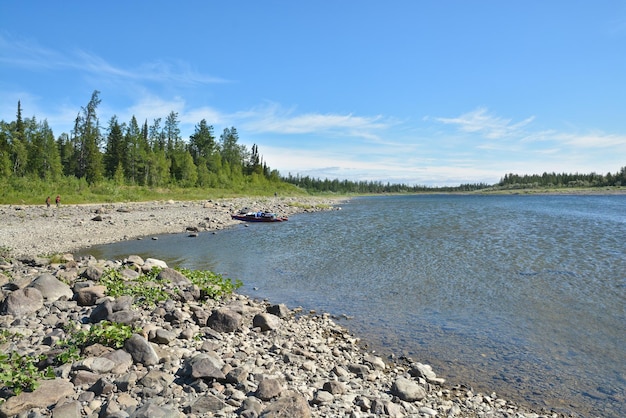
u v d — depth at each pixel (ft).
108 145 326.65
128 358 26.76
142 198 239.71
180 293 45.98
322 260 78.13
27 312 36.65
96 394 23.00
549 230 123.54
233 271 69.51
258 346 34.45
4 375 22.38
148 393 23.18
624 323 43.29
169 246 96.17
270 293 55.72
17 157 258.98
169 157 371.15
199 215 163.94
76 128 319.68
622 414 26.40
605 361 34.50
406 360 34.53
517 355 35.70
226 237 111.45
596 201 330.95
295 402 22.26
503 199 423.23
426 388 28.94
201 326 37.58
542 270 67.92
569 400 28.12
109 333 28.55
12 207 160.97
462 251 86.74
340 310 48.32
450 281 61.21
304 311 47.93
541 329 41.83
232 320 37.11
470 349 36.99
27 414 20.48
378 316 46.09
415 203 351.25
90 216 145.79
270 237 111.14
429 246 93.71
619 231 119.85
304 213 207.72
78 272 52.01
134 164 313.73
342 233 119.24
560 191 600.80
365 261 76.69
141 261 63.87
